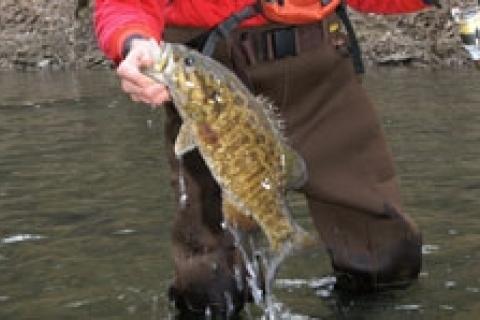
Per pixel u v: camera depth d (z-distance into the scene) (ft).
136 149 25.57
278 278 14.19
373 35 45.24
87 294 13.79
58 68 52.49
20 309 13.28
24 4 57.06
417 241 13.67
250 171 10.10
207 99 9.74
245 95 10.06
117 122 30.76
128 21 10.63
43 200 19.88
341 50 13.12
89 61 52.65
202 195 12.74
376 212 13.43
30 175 22.71
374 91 34.91
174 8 12.38
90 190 20.62
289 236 10.58
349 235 13.70
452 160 21.97
